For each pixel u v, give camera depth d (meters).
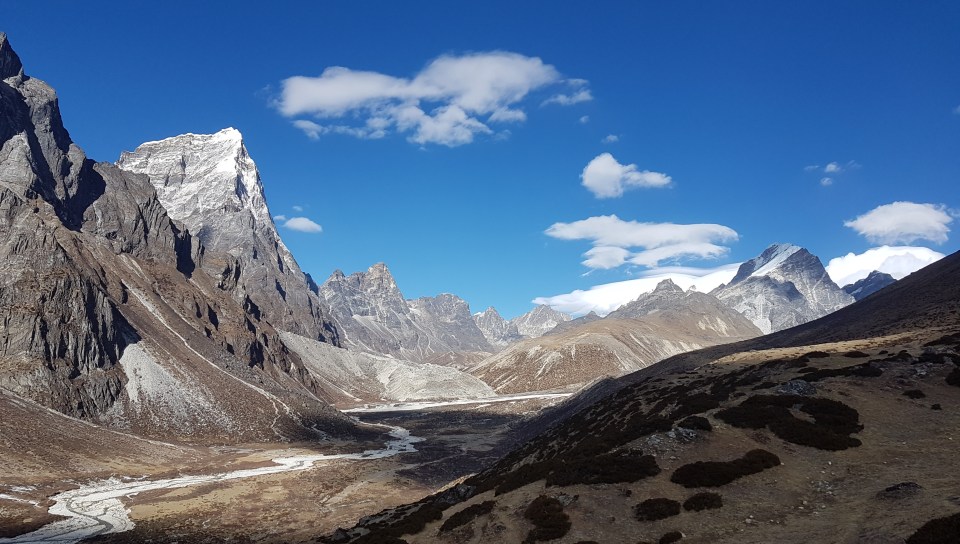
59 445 119.81
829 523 31.95
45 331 147.38
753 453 42.03
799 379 57.00
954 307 91.62
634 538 35.19
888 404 48.06
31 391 134.38
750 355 88.62
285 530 81.88
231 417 173.75
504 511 43.41
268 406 191.88
